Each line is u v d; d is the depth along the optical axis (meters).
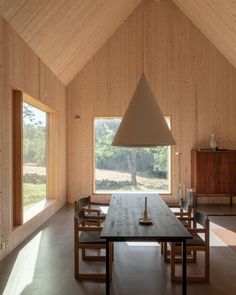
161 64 8.19
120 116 8.20
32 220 5.36
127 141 3.63
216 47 8.12
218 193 7.68
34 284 3.34
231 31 6.51
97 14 6.21
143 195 4.99
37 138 6.78
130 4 7.64
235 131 8.17
